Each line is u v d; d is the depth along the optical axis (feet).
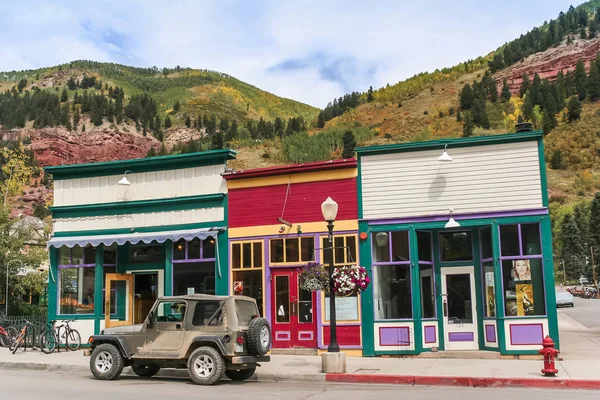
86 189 64.75
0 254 85.87
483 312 52.29
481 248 52.85
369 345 52.39
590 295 235.81
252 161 390.01
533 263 49.65
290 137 442.91
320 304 54.49
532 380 37.76
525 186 50.90
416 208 53.31
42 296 97.55
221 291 57.88
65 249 64.23
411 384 40.04
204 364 39.58
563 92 596.29
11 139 609.01
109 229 62.90
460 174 52.65
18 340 57.72
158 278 61.98
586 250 351.67
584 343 61.11
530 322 48.80
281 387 38.73
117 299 60.90
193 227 60.03
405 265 52.95
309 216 56.29
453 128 499.51
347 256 54.54
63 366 49.14
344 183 55.72
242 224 58.39
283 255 56.75
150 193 62.34
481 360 48.24
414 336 51.57
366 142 477.36
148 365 43.70
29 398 32.94
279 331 55.72
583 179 442.09
